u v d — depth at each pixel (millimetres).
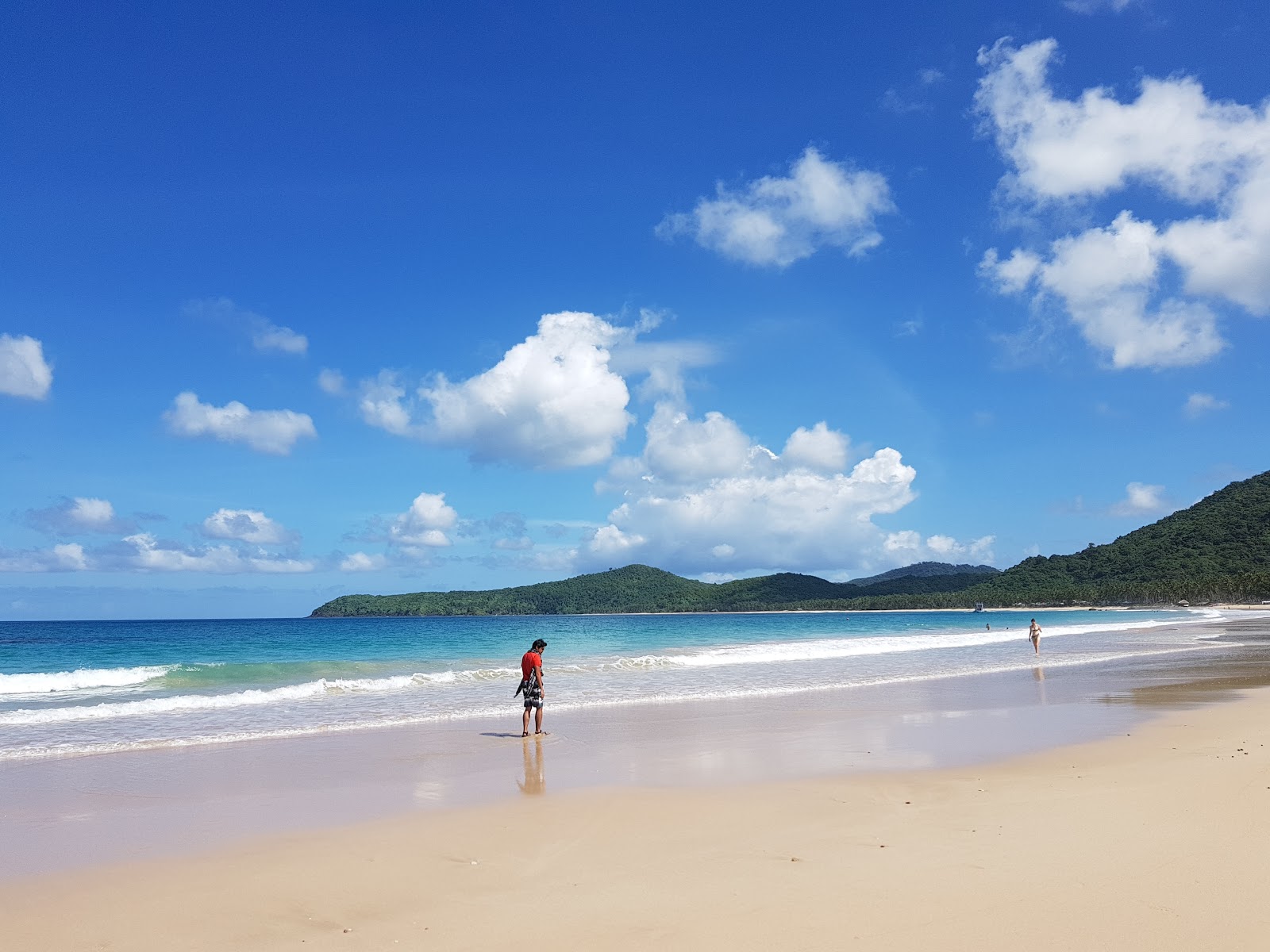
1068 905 6363
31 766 13742
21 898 7406
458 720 18938
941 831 8703
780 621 130625
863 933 5996
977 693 22984
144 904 7227
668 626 107812
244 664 32219
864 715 18734
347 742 16016
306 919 6820
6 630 104500
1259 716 16750
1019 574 192125
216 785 12148
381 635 82312
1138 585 150250
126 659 44469
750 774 12273
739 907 6652
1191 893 6527
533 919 6609
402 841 9078
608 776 12398
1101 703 19812
